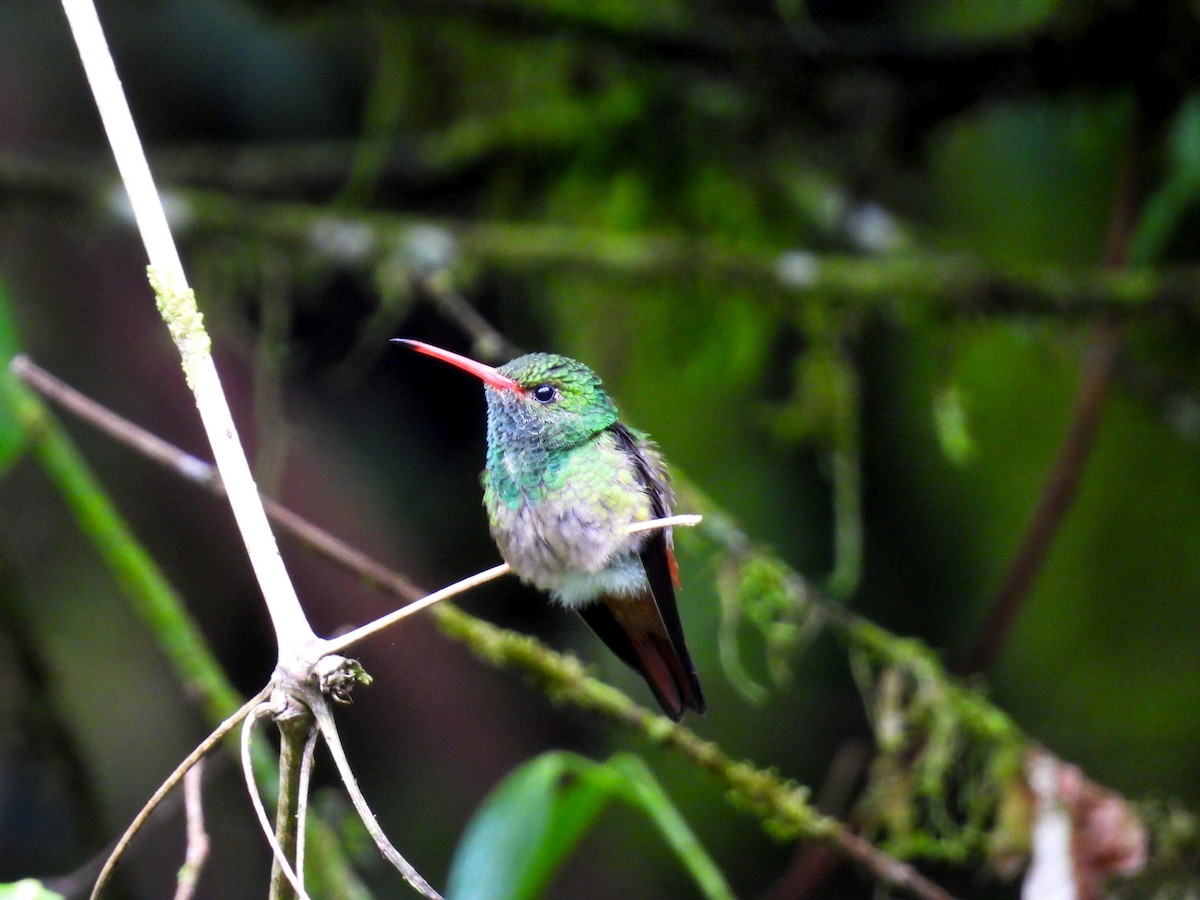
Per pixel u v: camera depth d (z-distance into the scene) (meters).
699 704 5.27
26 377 5.07
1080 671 9.91
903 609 10.00
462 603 9.67
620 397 9.13
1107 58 7.62
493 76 8.77
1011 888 10.43
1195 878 6.24
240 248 8.08
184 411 8.86
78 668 8.84
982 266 7.73
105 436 8.84
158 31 8.84
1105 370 7.52
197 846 3.81
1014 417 9.77
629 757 5.29
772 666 6.57
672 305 8.77
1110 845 6.14
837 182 8.70
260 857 9.18
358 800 2.91
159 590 6.12
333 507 9.11
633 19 8.03
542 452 5.16
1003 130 9.09
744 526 9.57
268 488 7.77
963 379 9.65
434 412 9.85
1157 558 9.78
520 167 8.92
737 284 7.96
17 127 8.61
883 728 6.44
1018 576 7.48
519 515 5.16
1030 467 9.77
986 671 7.45
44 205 7.99
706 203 8.92
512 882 4.91
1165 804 6.58
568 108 8.71
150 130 8.98
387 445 9.74
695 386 9.57
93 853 7.27
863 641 6.61
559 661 5.48
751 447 9.70
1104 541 9.83
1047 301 7.61
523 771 5.08
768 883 10.04
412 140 9.14
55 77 8.80
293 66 9.13
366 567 5.24
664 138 8.71
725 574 6.64
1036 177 9.17
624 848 10.16
